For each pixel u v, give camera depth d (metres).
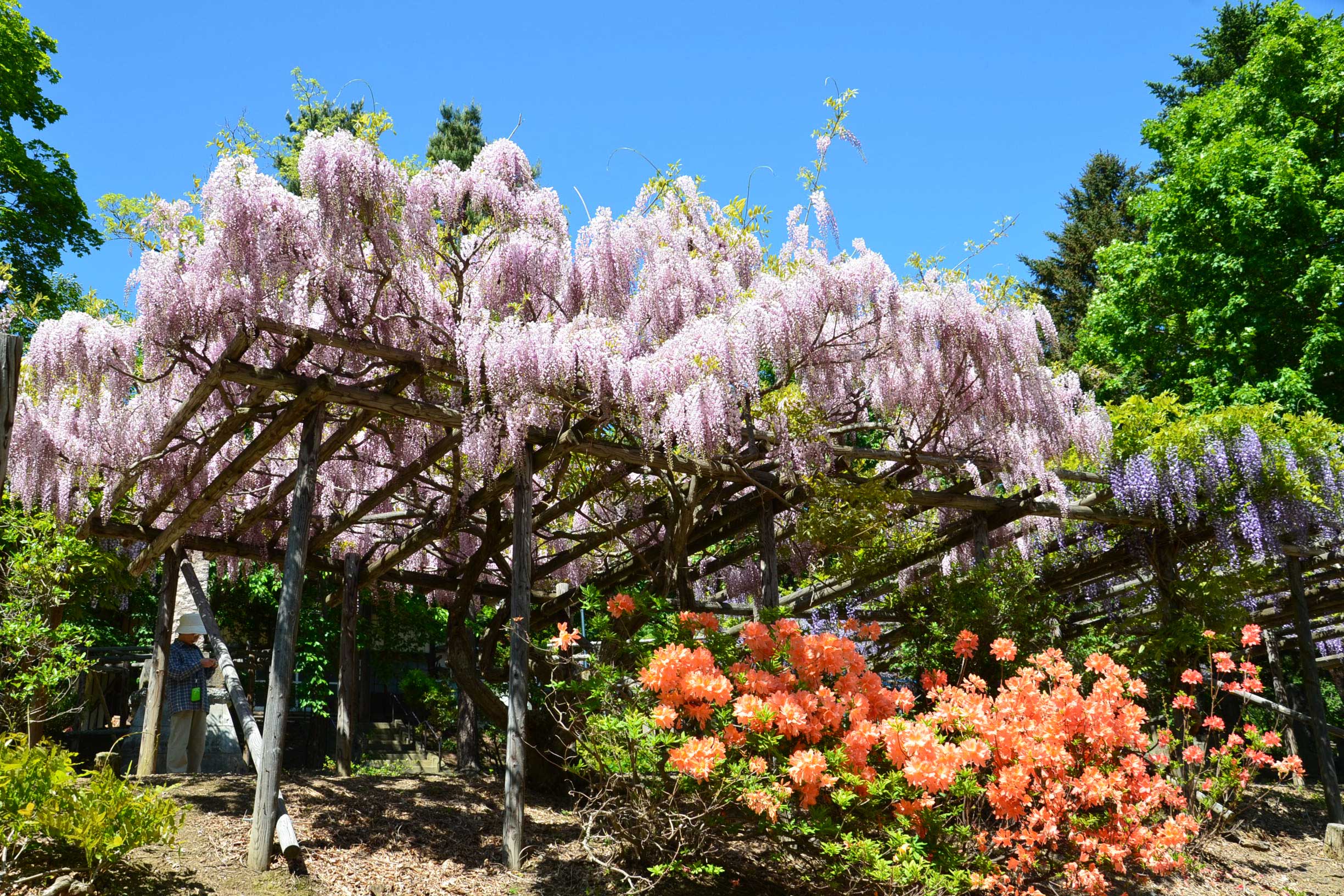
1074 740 5.11
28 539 6.31
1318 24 14.51
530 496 5.46
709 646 4.94
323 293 5.14
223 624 12.41
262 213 4.79
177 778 6.70
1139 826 4.96
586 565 9.14
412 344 5.54
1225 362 14.12
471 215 5.52
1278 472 7.82
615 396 5.22
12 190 13.65
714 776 4.18
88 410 6.54
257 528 7.95
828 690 4.55
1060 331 22.56
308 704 11.27
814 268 5.95
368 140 4.94
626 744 4.38
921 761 4.11
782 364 5.87
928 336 6.39
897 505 7.50
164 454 6.16
